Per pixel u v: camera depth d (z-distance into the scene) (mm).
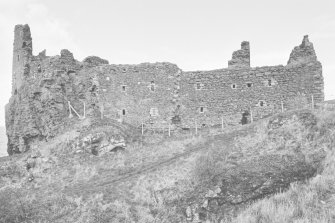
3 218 32344
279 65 52812
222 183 34094
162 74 55562
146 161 43406
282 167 34469
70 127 51219
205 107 54219
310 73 51438
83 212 32844
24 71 58094
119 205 33125
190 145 45375
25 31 59625
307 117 39875
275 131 39688
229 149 38719
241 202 32656
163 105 54844
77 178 42156
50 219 32406
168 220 32094
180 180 35781
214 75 54625
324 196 30109
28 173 44750
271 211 29328
